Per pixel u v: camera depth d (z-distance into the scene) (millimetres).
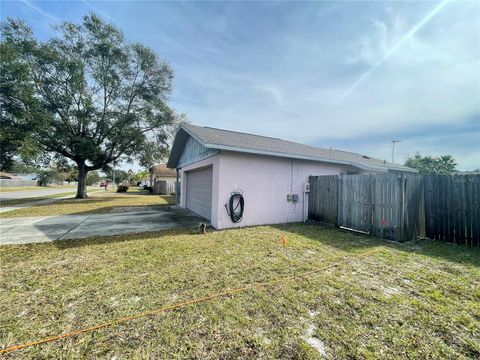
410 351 1782
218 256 3971
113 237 5320
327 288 2805
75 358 1688
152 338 1904
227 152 6586
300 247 4574
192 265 3537
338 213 6773
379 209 5629
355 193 6277
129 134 16703
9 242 4867
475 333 2010
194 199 10250
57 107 14977
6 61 12375
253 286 2840
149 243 4793
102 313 2250
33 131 13172
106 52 15875
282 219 7574
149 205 12703
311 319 2176
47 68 14633
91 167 17500
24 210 10008
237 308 2352
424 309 2367
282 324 2096
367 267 3531
